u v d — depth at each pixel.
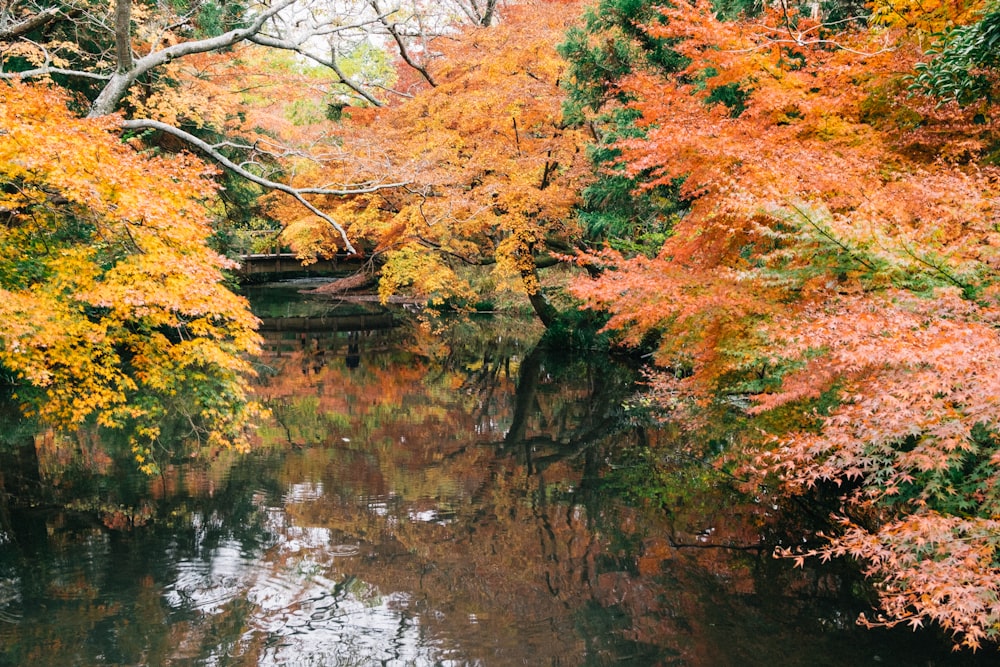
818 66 8.52
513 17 19.03
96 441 11.88
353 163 11.12
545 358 20.92
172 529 8.21
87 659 5.45
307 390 16.80
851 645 5.65
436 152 15.65
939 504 5.09
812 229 5.25
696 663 5.46
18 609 6.26
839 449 4.91
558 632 5.96
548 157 16.72
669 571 7.18
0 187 6.76
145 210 5.71
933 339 4.16
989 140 7.30
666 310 7.38
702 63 8.98
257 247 30.73
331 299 33.62
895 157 7.13
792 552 7.54
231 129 17.34
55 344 6.94
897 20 8.18
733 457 10.61
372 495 9.55
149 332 7.70
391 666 5.38
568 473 10.62
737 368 8.05
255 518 8.61
